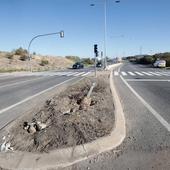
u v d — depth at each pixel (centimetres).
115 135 638
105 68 4566
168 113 924
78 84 1884
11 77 3316
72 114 802
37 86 2044
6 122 852
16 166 507
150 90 1627
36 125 716
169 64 6475
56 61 10794
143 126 755
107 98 1140
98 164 506
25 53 9494
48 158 528
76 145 569
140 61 10906
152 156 537
